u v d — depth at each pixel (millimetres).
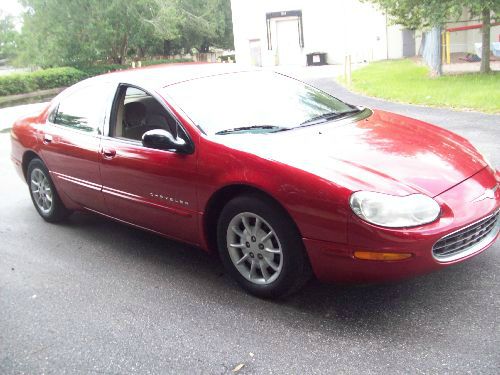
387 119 4438
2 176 8305
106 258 4738
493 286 3631
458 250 3309
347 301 3615
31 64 37969
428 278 3824
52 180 5418
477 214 3293
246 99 4402
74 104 5223
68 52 36125
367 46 32188
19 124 5980
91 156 4711
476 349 2957
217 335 3344
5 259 4871
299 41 33875
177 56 51062
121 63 40250
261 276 3766
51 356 3270
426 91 13461
